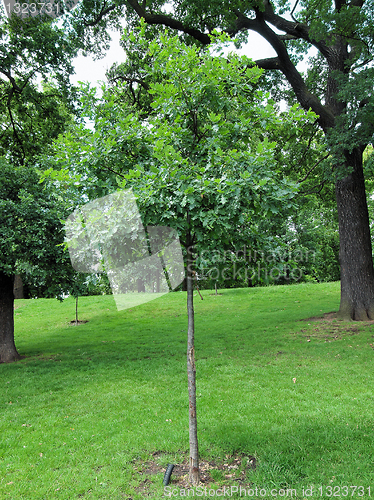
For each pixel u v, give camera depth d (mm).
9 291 10641
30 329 16547
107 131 3967
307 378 6680
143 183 3268
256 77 4066
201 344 10492
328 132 11086
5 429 5180
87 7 12523
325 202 16328
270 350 9094
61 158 3783
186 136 4027
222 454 4035
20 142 12805
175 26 11727
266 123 4020
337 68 12375
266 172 3260
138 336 13039
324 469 3533
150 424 4992
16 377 8234
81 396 6602
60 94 12609
